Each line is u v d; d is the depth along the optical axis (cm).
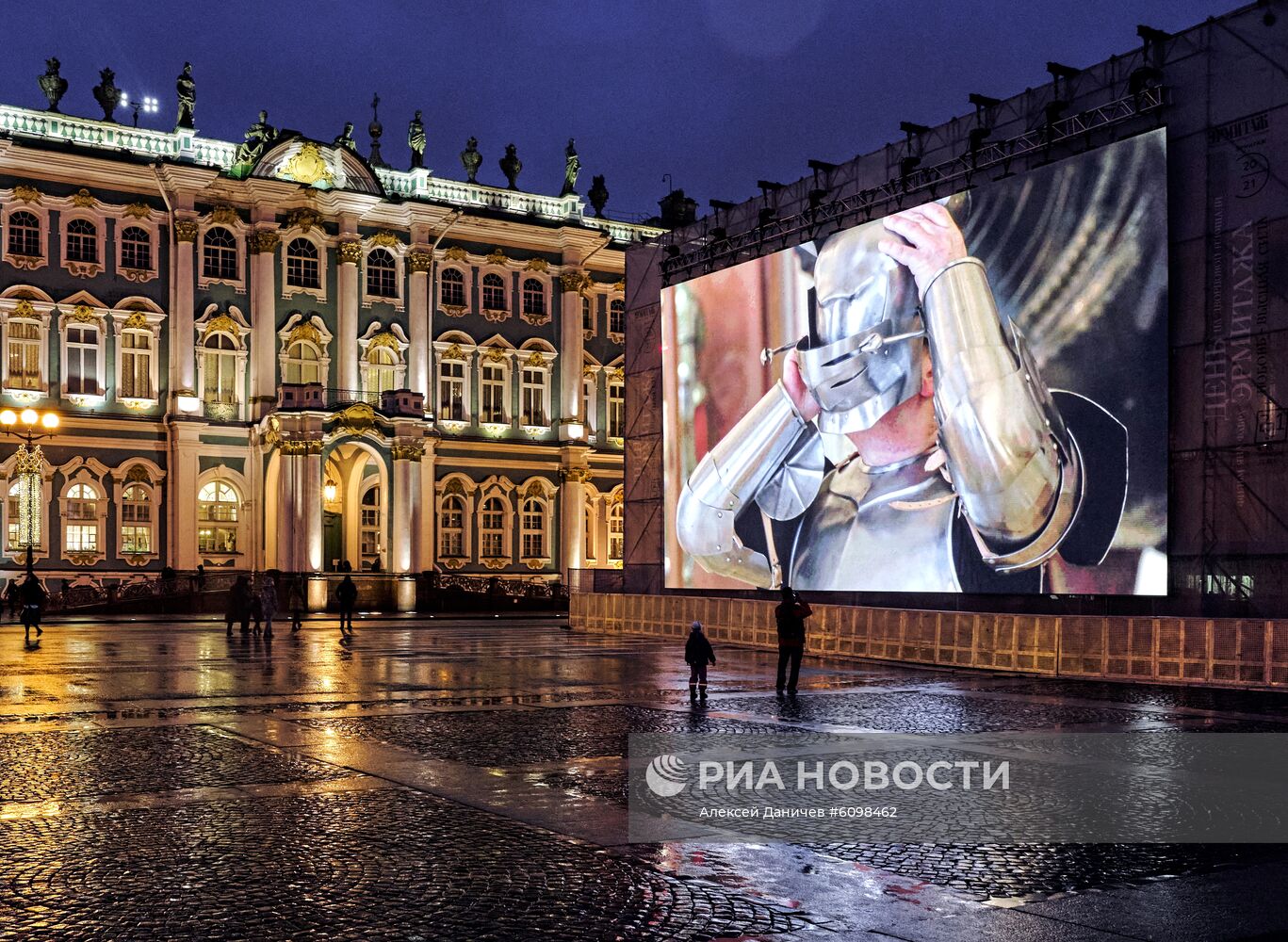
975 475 3108
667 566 4172
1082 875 934
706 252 4125
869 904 855
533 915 820
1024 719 1814
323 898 852
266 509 5675
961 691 2222
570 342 6569
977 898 873
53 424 4297
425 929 788
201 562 5619
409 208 6116
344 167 6028
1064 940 779
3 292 5303
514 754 1459
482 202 6456
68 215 5462
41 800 1173
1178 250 2750
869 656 2972
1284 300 2556
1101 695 2180
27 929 780
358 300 6034
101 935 769
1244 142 2641
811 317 3638
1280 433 2548
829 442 3556
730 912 832
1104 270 2839
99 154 5450
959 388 3156
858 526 3450
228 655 3012
